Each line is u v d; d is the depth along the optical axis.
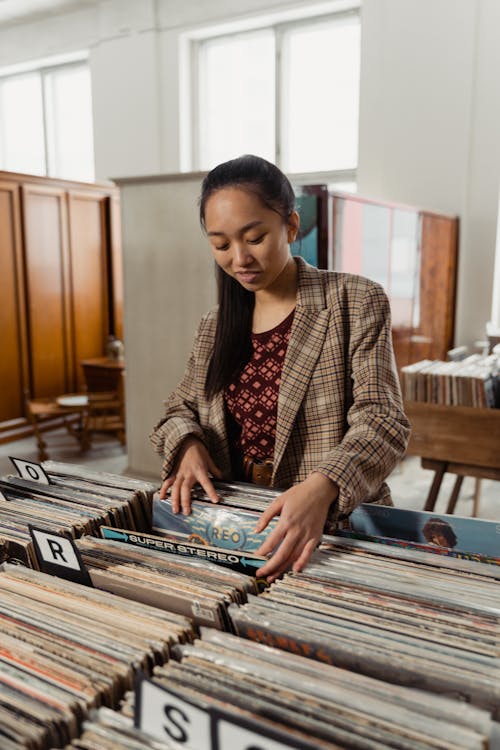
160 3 6.46
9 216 5.48
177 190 3.72
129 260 3.98
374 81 5.52
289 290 1.08
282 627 0.63
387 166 5.55
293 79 6.37
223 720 0.46
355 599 0.68
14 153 8.22
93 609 0.68
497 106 5.05
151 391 4.04
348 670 0.60
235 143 6.78
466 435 2.50
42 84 7.70
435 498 2.61
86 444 5.11
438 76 5.22
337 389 1.04
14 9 6.93
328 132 6.32
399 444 0.94
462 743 0.47
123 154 6.94
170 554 0.78
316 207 3.32
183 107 6.59
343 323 1.05
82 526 0.86
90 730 0.52
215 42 6.61
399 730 0.49
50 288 5.93
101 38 6.81
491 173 5.16
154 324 3.95
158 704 0.50
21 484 1.02
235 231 0.88
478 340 5.43
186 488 0.94
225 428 1.13
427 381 2.57
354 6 5.80
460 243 5.35
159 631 0.64
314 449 1.06
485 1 4.96
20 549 0.81
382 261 4.03
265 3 6.00
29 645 0.62
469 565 0.74
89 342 6.40
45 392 5.95
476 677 0.54
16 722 0.52
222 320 1.11
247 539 0.86
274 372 1.08
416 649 0.59
